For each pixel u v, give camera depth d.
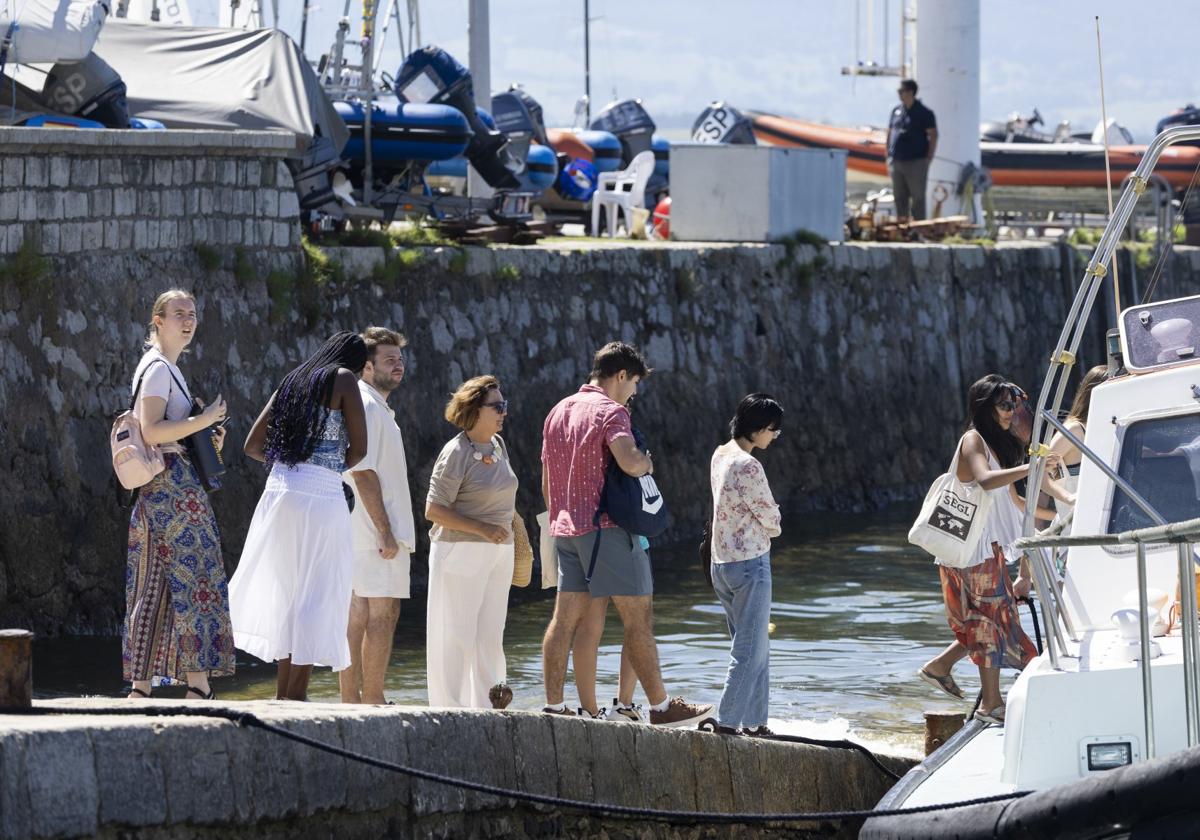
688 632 27.98
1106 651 13.92
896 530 41.03
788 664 25.45
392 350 16.95
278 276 31.02
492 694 16.05
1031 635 25.11
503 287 36.59
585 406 16.98
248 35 36.78
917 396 49.00
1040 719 12.95
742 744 15.61
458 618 16.94
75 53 32.00
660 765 14.41
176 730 10.12
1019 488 18.06
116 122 33.69
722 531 16.98
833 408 45.84
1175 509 15.36
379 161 40.78
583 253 39.03
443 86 44.25
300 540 14.52
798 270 45.53
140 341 27.72
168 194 28.73
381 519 16.06
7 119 31.88
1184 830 11.05
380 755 11.52
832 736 20.44
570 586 17.09
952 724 17.17
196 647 14.84
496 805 12.58
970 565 17.22
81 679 22.45
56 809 9.43
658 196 63.75
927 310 50.16
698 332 41.91
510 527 17.16
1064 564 17.77
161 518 14.94
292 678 14.61
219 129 34.97
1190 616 11.91
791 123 86.31
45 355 25.77
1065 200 76.38
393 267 33.84
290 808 10.79
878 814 12.62
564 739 13.35
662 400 40.31
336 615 14.56
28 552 25.12
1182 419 15.69
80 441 26.23
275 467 14.76
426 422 33.97
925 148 55.47
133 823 9.82
